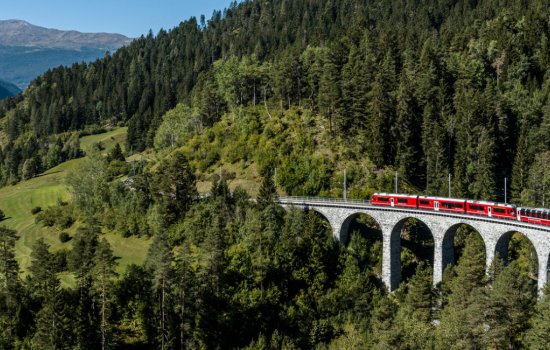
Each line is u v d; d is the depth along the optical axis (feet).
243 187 356.59
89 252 214.69
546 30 470.80
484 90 411.75
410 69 422.00
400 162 346.74
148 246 303.89
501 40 464.65
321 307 242.99
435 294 230.89
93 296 205.98
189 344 203.31
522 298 176.55
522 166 336.08
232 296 229.25
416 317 208.23
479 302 174.29
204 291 214.48
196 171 402.52
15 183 606.96
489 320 174.60
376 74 402.72
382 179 338.54
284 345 212.64
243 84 448.65
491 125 360.07
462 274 205.67
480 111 361.92
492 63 461.78
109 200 360.89
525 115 377.50
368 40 463.01
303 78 425.69
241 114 425.69
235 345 214.48
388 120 362.74
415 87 399.03
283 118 408.05
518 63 437.17
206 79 514.68
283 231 271.28
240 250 259.80
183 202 321.32
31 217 414.21
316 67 416.26
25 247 336.08
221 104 463.83
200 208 312.09
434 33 531.91
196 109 469.57
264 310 229.86
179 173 320.50
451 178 345.31
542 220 213.46
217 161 404.77
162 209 313.94
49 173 615.57
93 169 374.43
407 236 310.24
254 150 388.37
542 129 360.69
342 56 442.09
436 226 256.32
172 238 299.17
